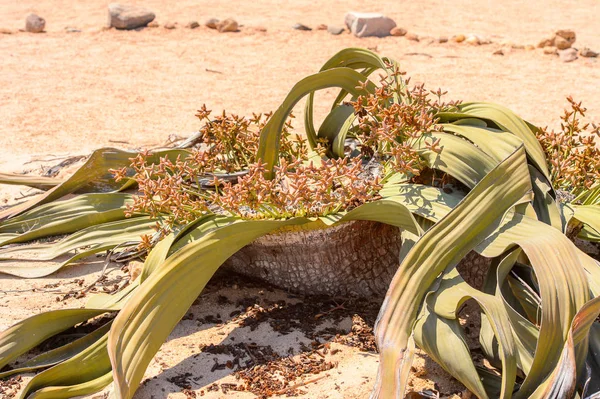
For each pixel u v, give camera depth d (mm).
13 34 10477
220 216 3229
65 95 7344
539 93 7438
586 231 3283
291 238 3119
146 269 3008
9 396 2568
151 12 10930
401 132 3309
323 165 2998
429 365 2730
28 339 2777
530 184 2850
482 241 2732
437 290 2604
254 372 2711
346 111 3713
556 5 12719
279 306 3170
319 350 2844
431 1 13148
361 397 2559
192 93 7484
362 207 2889
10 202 4324
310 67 8602
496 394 2443
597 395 2219
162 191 3184
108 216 3709
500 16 11844
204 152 3406
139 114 6703
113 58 9070
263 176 3285
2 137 5859
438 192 3088
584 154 3359
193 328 3000
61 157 5234
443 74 8219
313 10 12320
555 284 2396
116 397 2348
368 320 3059
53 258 3523
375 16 10320
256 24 11086
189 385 2641
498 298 2518
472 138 3279
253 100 7215
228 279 3385
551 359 2318
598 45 9695
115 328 2529
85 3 13016
